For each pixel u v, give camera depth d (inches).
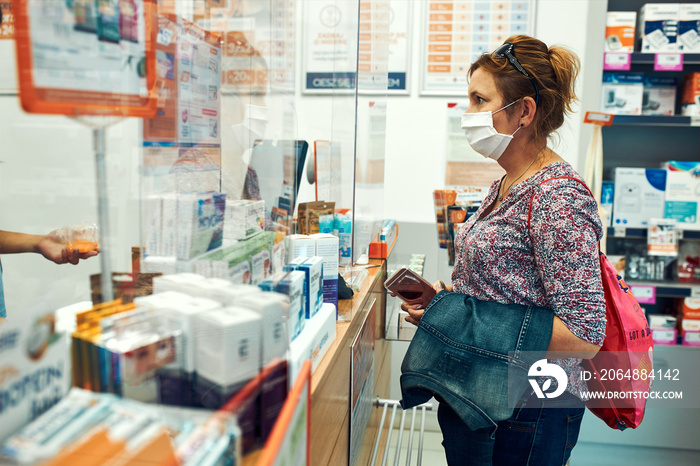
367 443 68.9
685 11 121.0
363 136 71.6
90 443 16.4
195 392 22.1
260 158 32.9
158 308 22.6
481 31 131.9
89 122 20.3
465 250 58.9
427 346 54.9
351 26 61.7
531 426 54.6
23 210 23.9
